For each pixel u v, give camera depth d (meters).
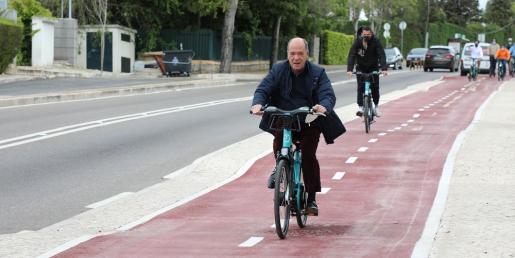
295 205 10.52
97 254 9.55
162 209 12.31
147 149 18.52
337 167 15.85
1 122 22.61
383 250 9.59
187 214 11.94
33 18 46.78
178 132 21.55
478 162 15.97
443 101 32.31
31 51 46.97
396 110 27.91
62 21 52.12
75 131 21.08
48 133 20.52
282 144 10.34
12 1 46.50
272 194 13.46
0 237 10.58
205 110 27.75
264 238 10.33
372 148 18.28
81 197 13.39
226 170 15.90
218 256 9.42
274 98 10.59
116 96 33.56
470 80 49.09
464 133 20.55
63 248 9.83
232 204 12.66
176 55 50.97
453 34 130.75
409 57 77.75
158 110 27.28
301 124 10.40
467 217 11.12
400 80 51.84
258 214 11.91
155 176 15.38
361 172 15.31
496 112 27.03
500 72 49.59
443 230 10.32
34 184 14.31
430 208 12.12
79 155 17.42
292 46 10.30
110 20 59.12
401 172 15.27
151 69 57.25
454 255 9.03
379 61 20.98
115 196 13.51
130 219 11.80
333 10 81.31
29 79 40.50
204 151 18.42
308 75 10.41
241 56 65.75
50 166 16.05
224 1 56.12
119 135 20.62
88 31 53.34
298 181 10.61
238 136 20.94
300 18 66.12
